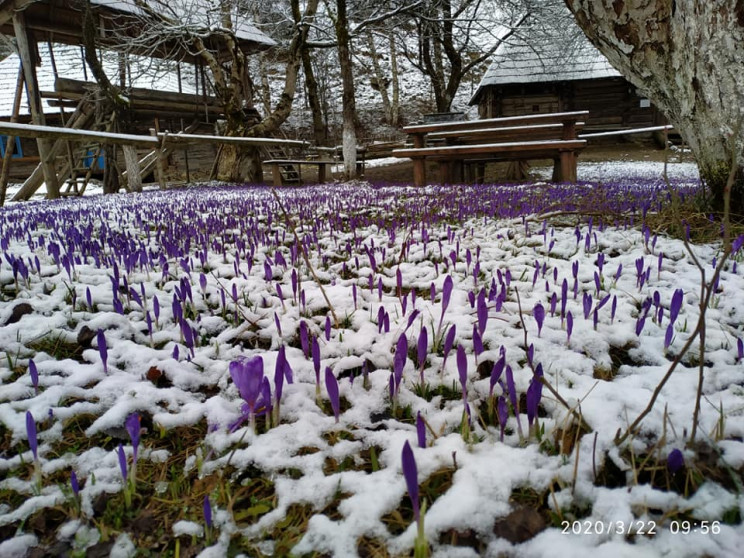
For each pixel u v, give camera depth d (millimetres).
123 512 1191
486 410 1563
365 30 20047
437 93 23344
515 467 1229
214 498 1233
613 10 3701
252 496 1234
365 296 2814
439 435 1429
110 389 1748
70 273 3197
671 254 3299
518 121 10672
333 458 1370
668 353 1939
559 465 1238
